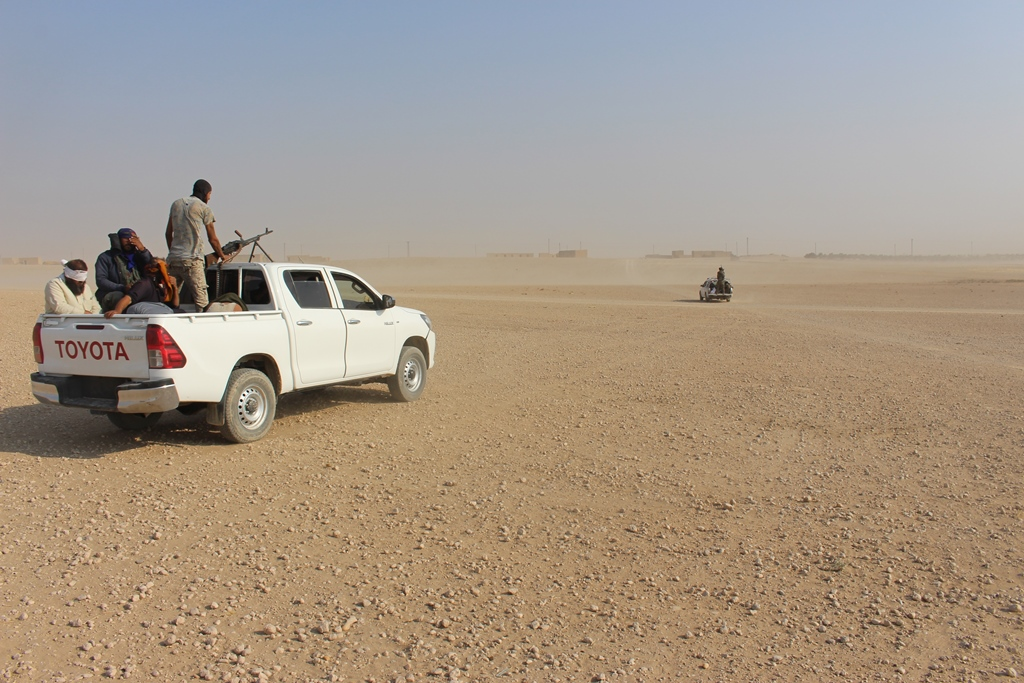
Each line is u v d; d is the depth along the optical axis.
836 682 4.20
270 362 9.32
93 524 6.19
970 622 4.89
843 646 4.60
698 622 4.87
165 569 5.43
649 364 16.64
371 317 10.84
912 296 56.88
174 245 9.25
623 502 6.97
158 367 7.88
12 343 18.56
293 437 9.22
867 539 6.16
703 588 5.32
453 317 31.34
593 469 7.98
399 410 11.05
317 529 6.20
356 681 4.16
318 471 7.76
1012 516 6.69
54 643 4.49
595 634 4.70
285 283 9.68
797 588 5.34
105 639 4.54
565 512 6.70
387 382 11.54
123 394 7.87
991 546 6.04
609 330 25.75
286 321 9.40
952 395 12.71
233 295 9.41
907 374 15.29
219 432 9.40
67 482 7.25
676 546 6.00
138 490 7.04
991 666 4.38
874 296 57.03
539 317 31.75
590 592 5.25
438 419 10.44
